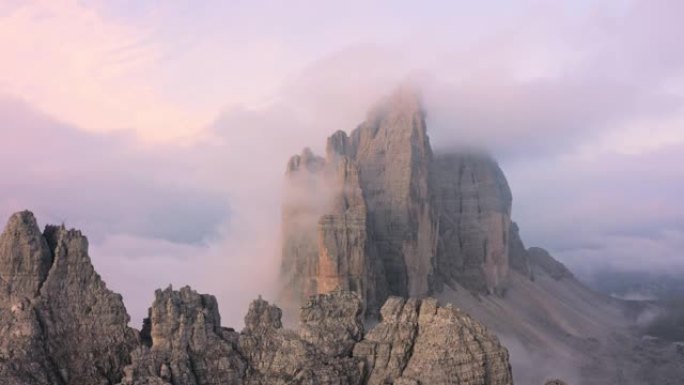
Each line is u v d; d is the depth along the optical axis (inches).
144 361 5979.3
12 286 6200.8
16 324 5940.0
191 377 6023.6
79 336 6195.9
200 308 6432.1
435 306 6402.6
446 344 6122.1
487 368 6166.3
